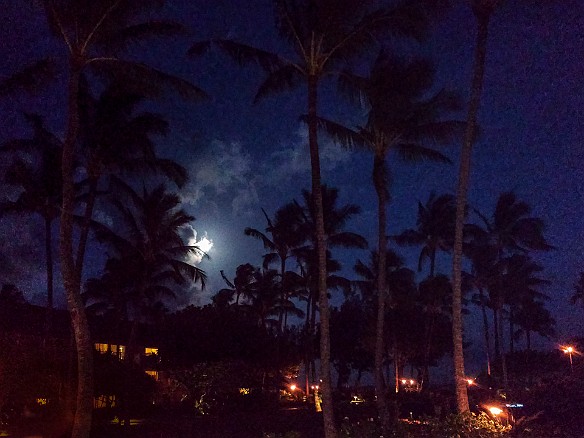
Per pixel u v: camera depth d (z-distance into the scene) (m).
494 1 16.94
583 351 53.94
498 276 49.31
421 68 21.38
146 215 35.72
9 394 23.80
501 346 47.25
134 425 28.58
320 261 16.44
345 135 18.25
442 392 46.62
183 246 37.09
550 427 17.78
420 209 47.44
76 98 15.97
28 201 30.48
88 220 24.36
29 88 16.72
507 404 19.05
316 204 16.67
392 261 51.81
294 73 17.88
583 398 18.64
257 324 47.59
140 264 36.25
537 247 48.19
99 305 48.56
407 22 16.89
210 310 45.22
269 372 46.28
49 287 31.70
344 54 17.47
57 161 29.28
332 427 15.36
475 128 18.38
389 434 15.85
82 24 15.84
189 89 17.53
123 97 23.89
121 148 24.12
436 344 56.91
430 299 50.16
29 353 24.98
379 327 23.25
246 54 17.22
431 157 23.91
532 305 68.88
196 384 36.66
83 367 15.79
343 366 61.28
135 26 16.89
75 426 15.53
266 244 43.81
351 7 16.48
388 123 22.84
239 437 24.75
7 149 27.36
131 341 35.75
